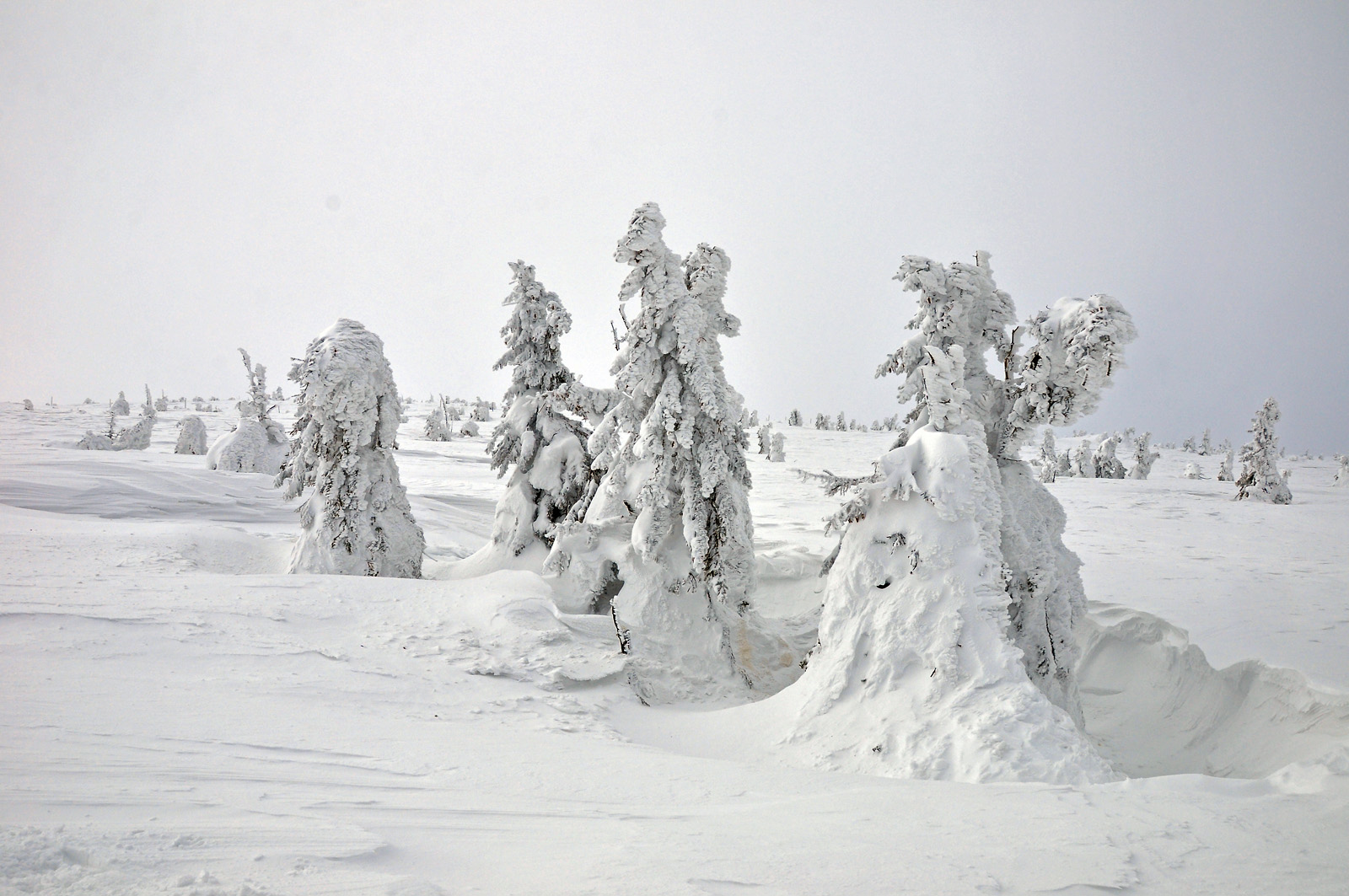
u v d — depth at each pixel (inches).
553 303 705.0
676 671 476.7
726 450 534.6
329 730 264.5
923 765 272.5
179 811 167.0
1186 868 155.7
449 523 1059.9
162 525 743.7
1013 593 368.8
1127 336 343.9
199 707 273.4
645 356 525.0
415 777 219.1
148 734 233.1
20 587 433.7
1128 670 473.4
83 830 145.9
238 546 682.2
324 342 630.5
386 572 627.2
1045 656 373.1
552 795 209.8
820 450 2527.1
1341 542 915.4
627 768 247.4
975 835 174.9
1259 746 346.9
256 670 343.3
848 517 346.9
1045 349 364.2
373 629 431.8
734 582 530.9
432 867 146.4
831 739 305.3
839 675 326.0
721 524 522.6
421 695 346.9
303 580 497.4
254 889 124.2
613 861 152.9
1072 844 168.4
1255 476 1472.7
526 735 301.4
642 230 507.5
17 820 152.1
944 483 325.4
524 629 451.2
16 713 241.8
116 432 2038.6
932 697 297.3
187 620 396.8
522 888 135.2
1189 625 475.8
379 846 154.0
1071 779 251.6
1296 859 159.8
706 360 526.9
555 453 676.7
